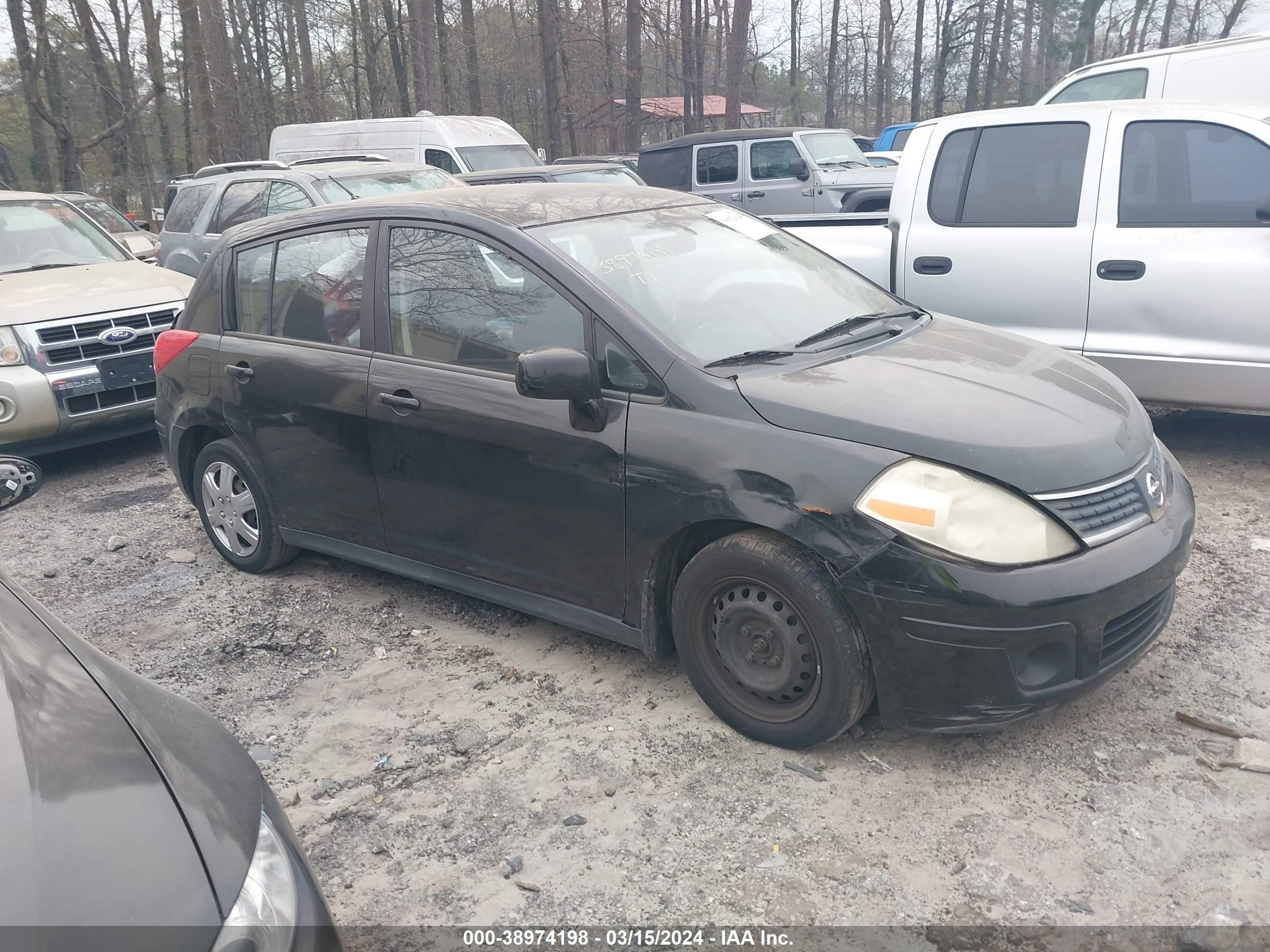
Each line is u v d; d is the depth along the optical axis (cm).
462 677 396
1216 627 394
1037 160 588
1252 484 543
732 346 355
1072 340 575
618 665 396
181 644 440
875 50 4938
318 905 182
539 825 305
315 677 405
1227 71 793
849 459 299
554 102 2831
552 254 366
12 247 797
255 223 487
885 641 296
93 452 783
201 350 486
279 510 477
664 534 333
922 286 624
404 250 409
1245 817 288
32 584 520
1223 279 523
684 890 274
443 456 390
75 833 161
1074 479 298
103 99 2928
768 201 1545
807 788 312
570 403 346
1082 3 3519
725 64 4634
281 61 3547
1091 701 349
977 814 296
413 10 2877
